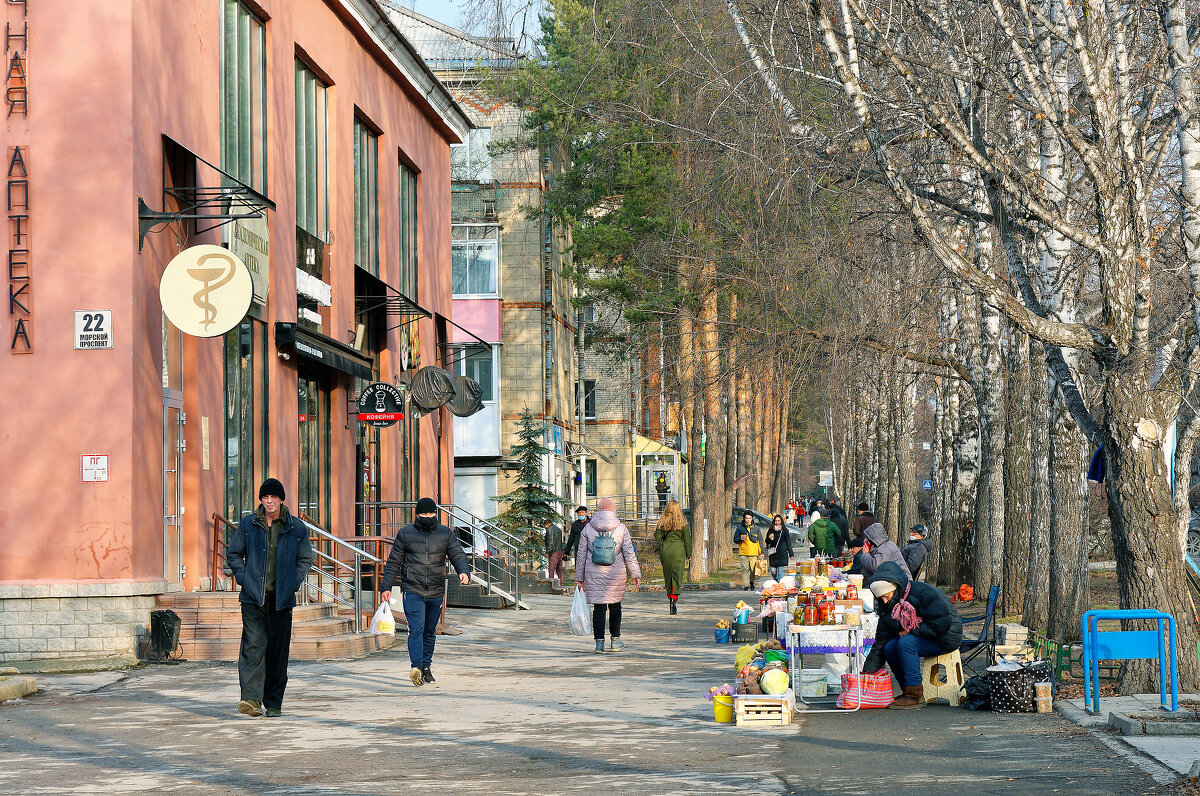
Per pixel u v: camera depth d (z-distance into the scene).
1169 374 18.53
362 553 27.66
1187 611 17.91
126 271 23.48
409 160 46.00
